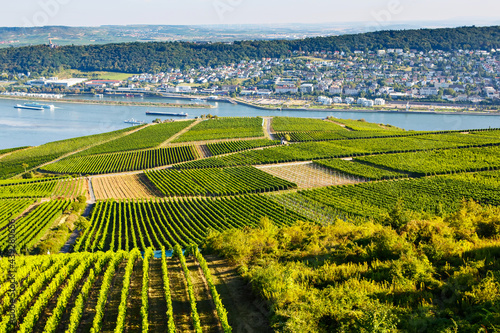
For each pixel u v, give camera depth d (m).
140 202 105.44
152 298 38.19
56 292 41.31
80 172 141.12
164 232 83.00
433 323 25.75
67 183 128.25
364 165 136.88
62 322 35.66
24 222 86.00
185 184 121.25
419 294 29.94
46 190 119.19
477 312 25.75
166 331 32.47
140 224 88.50
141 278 43.78
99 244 73.44
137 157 161.38
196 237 79.06
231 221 86.75
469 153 143.50
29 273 46.94
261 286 34.16
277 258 44.41
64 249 74.38
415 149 155.00
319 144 170.50
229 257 45.91
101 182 130.12
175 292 38.69
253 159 148.75
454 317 25.95
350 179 124.69
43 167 150.75
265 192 114.00
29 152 182.00
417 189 108.19
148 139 193.38
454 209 91.06
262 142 178.38
